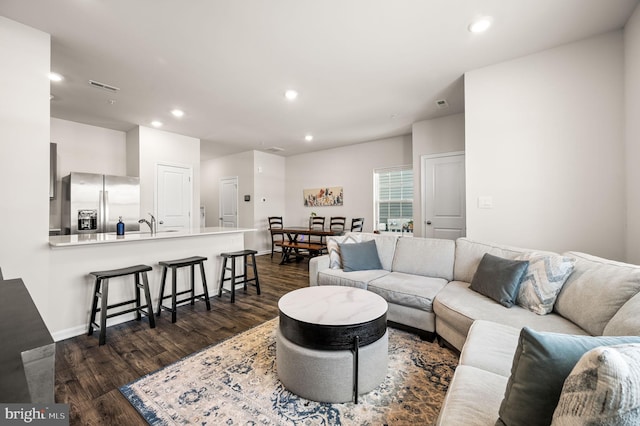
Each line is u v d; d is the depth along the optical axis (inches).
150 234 124.7
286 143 241.9
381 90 135.9
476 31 92.2
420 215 182.5
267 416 58.9
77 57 105.9
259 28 89.7
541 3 80.0
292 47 100.4
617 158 92.7
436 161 177.2
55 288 94.1
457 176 169.9
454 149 170.7
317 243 239.6
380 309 72.3
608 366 22.0
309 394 63.5
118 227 119.3
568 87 99.8
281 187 294.5
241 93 138.3
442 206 175.2
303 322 65.3
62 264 95.7
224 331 100.8
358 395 64.2
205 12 82.0
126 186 176.4
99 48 100.3
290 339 67.8
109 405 62.4
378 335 67.9
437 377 71.7
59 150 176.1
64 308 96.0
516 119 108.8
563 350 28.9
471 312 74.2
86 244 97.0
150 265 119.0
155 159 197.2
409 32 92.4
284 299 79.7
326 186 264.7
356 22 87.1
